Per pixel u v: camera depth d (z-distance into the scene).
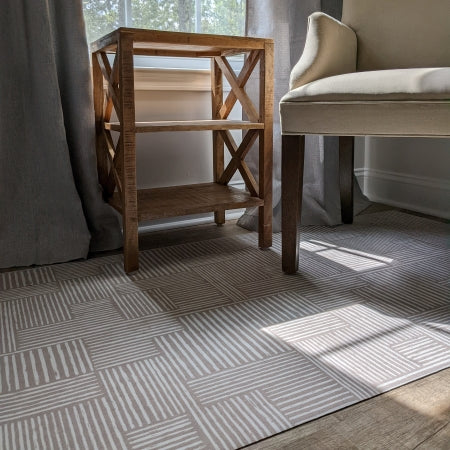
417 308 1.17
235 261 1.53
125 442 0.73
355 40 1.52
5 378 0.89
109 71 1.47
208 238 1.79
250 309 1.18
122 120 1.33
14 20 1.38
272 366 0.92
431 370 0.91
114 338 1.04
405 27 1.50
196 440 0.73
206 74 1.86
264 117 1.54
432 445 0.71
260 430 0.75
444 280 1.34
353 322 1.10
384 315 1.13
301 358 0.95
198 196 1.65
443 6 1.45
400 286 1.30
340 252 1.60
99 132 1.62
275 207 1.86
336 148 2.00
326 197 2.01
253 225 1.87
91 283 1.36
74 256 1.53
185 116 1.87
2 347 1.01
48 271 1.45
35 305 1.21
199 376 0.89
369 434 0.74
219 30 1.93
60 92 1.52
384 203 2.30
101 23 1.71
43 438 0.73
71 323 1.11
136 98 1.77
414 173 2.15
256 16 1.75
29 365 0.94
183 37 1.37
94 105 1.59
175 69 1.78
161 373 0.90
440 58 1.47
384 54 1.54
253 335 1.05
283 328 1.08
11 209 1.46
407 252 1.59
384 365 0.92
